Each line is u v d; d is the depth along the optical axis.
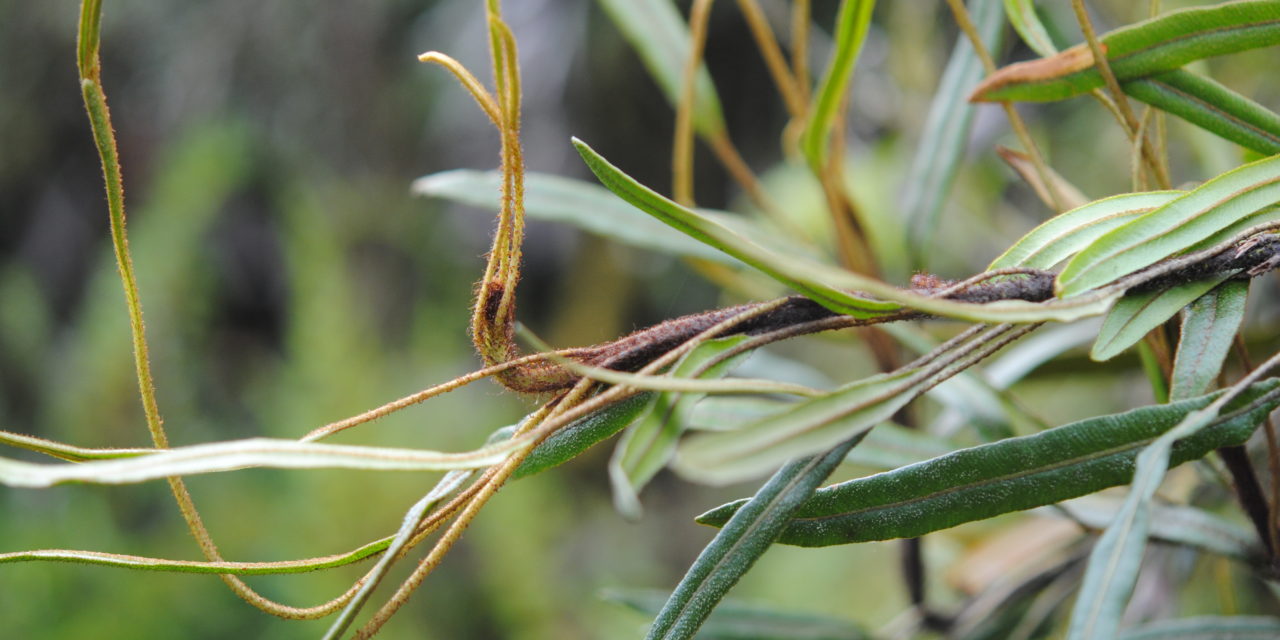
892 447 0.42
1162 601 0.52
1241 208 0.34
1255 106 0.36
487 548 1.39
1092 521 0.44
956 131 0.49
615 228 0.49
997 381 0.52
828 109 0.46
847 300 0.34
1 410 1.78
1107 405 0.84
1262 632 0.41
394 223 1.84
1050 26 0.45
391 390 1.60
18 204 2.06
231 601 1.29
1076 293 0.33
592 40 1.59
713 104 0.52
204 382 1.86
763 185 1.05
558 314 2.02
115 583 1.32
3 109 1.95
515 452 0.33
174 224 1.69
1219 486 0.45
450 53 1.61
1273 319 0.56
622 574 1.80
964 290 0.34
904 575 0.51
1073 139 0.83
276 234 1.95
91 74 0.33
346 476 1.30
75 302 2.06
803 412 0.32
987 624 0.49
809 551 1.49
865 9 0.43
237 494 1.49
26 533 1.40
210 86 1.87
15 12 1.90
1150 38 0.37
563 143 1.64
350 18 1.77
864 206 0.76
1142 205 0.34
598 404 0.34
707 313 0.35
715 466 0.31
